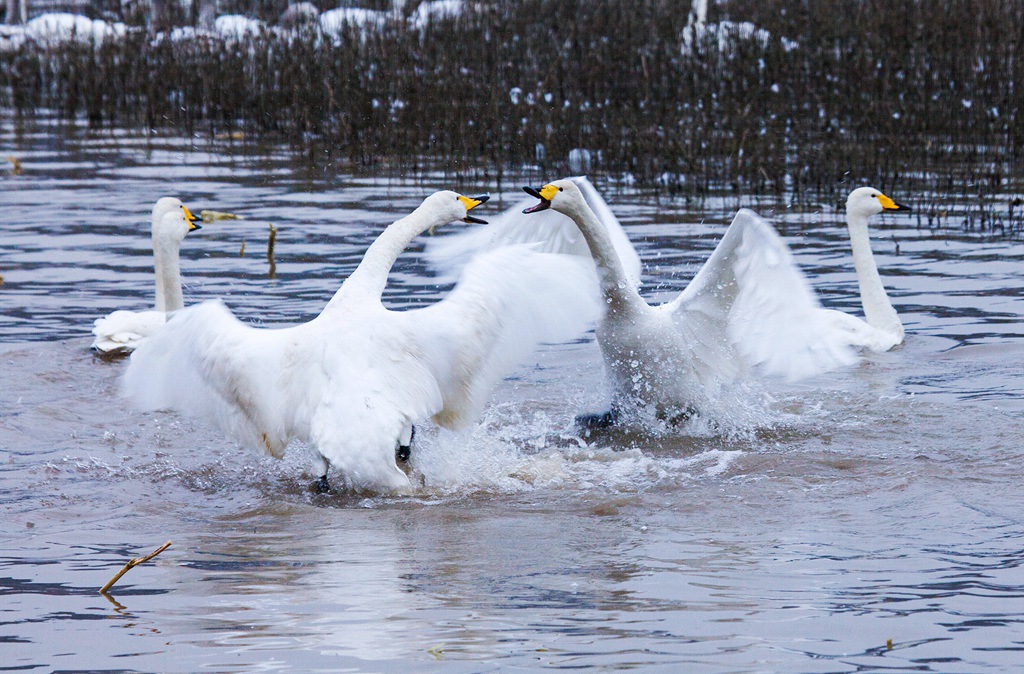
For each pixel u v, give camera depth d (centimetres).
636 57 4144
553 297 1092
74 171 3103
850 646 729
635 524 1001
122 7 5772
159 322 1648
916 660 710
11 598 827
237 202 2670
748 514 1029
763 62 3866
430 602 808
